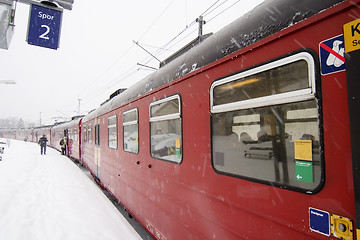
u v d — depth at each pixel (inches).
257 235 66.6
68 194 241.8
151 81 138.6
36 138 1488.7
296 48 57.0
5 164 430.3
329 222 49.1
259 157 66.1
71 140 619.2
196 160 93.7
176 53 138.3
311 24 54.2
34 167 429.1
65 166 462.9
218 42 85.5
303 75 55.4
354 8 46.3
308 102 54.4
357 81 43.9
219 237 81.4
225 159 78.7
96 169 311.7
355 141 43.5
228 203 77.1
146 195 143.4
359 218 42.6
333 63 49.5
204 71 89.9
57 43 226.7
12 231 151.9
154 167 131.3
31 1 215.3
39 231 152.8
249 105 68.9
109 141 239.3
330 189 49.1
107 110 248.4
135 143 160.9
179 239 106.8
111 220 175.0
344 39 47.1
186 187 100.5
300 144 55.6
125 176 185.3
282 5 63.6
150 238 161.6
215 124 83.7
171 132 113.3
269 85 63.4
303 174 54.7
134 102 163.2
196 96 94.2
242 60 72.5
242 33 74.6
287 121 58.9
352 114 44.3
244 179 70.9
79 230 154.0
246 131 70.6
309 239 53.1
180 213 105.8
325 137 50.3
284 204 59.0
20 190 257.8
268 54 64.2
